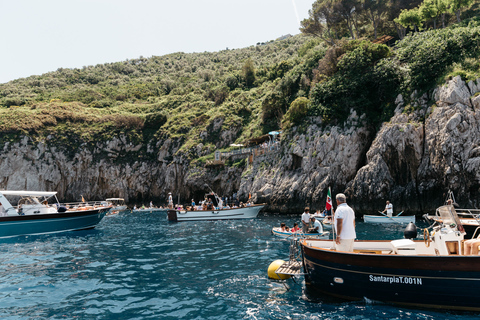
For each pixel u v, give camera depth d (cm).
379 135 2934
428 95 2806
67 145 6203
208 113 6419
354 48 3941
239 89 7462
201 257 1336
